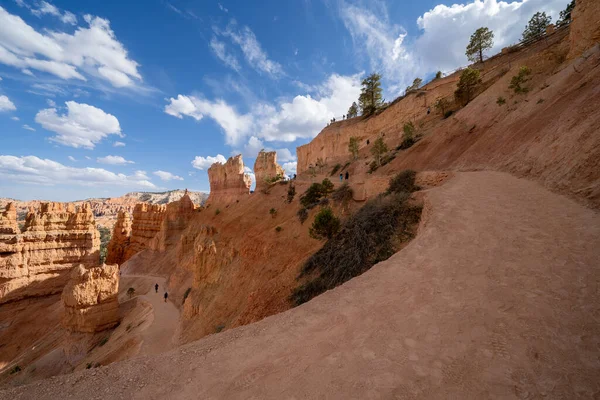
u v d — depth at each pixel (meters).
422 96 56.00
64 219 56.66
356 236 16.62
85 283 36.06
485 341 4.88
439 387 4.09
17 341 43.94
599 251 6.93
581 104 15.34
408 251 9.56
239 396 4.44
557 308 5.36
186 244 62.56
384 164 40.22
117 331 35.91
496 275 7.02
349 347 5.33
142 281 58.84
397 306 6.53
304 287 16.52
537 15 52.50
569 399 3.63
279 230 32.97
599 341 4.44
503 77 33.38
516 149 19.02
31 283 50.53
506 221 10.20
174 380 5.00
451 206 12.82
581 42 25.52
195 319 30.77
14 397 4.86
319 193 36.41
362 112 82.12
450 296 6.53
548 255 7.38
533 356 4.38
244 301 26.45
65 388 5.04
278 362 5.18
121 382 5.10
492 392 3.87
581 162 11.56
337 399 4.12
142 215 84.94
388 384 4.26
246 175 82.00
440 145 31.73
